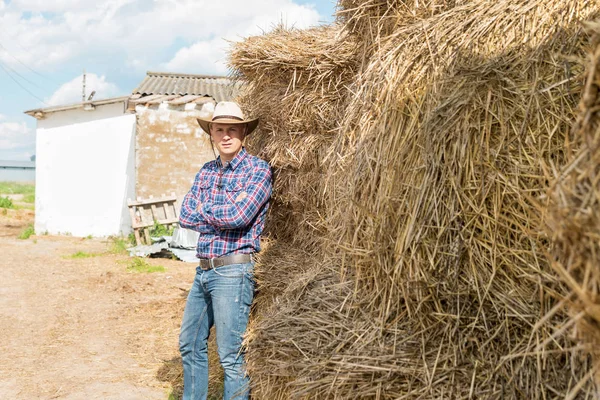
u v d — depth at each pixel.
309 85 3.26
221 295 3.04
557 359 1.73
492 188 1.89
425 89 2.14
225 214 3.00
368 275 2.27
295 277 2.90
